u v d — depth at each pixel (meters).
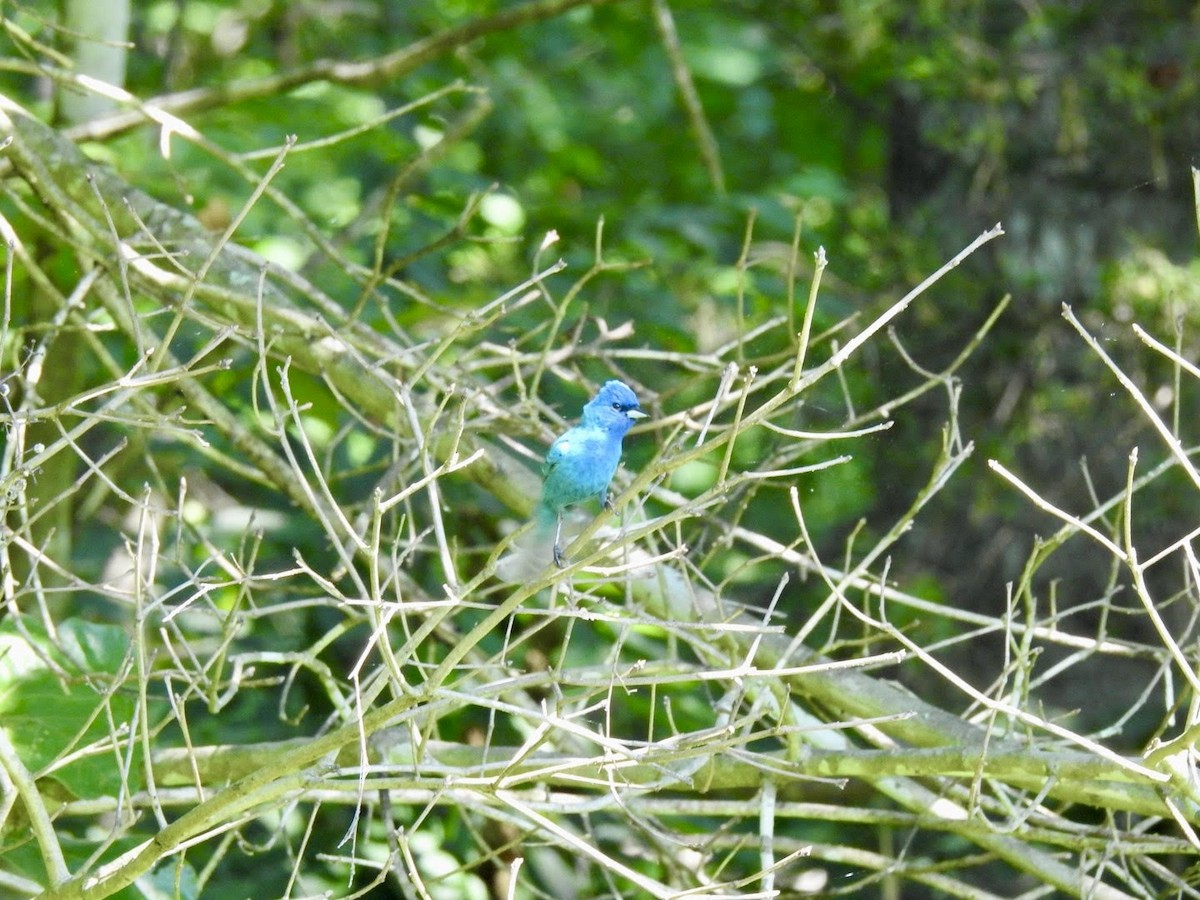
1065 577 13.83
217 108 13.26
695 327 17.69
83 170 9.70
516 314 13.38
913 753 7.73
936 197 15.08
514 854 11.69
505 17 12.58
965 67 14.72
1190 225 14.32
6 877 6.73
